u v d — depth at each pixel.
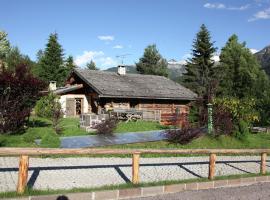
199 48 57.16
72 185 9.16
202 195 9.15
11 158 12.23
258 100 32.94
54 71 62.22
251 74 47.47
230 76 44.94
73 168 11.31
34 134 15.32
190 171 12.03
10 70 17.80
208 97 22.44
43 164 11.62
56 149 8.45
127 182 9.80
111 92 32.91
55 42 63.09
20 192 7.83
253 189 10.20
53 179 9.70
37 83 18.05
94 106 35.12
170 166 12.70
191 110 22.64
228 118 20.56
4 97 17.16
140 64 74.50
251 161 15.30
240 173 12.24
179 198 8.74
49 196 7.79
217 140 19.41
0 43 50.66
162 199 8.59
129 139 17.67
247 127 21.08
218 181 10.34
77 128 21.55
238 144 19.67
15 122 16.84
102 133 18.91
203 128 20.19
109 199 8.41
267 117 32.19
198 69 54.34
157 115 29.27
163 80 41.44
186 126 18.31
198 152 10.38
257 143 20.89
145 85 37.69
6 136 15.49
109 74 38.03
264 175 11.62
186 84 54.47
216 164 13.92
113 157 13.68
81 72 35.72
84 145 15.47
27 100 17.91
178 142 17.64
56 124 19.41
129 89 35.06
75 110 36.09
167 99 37.41
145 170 11.69
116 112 28.59
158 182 9.56
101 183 9.56
